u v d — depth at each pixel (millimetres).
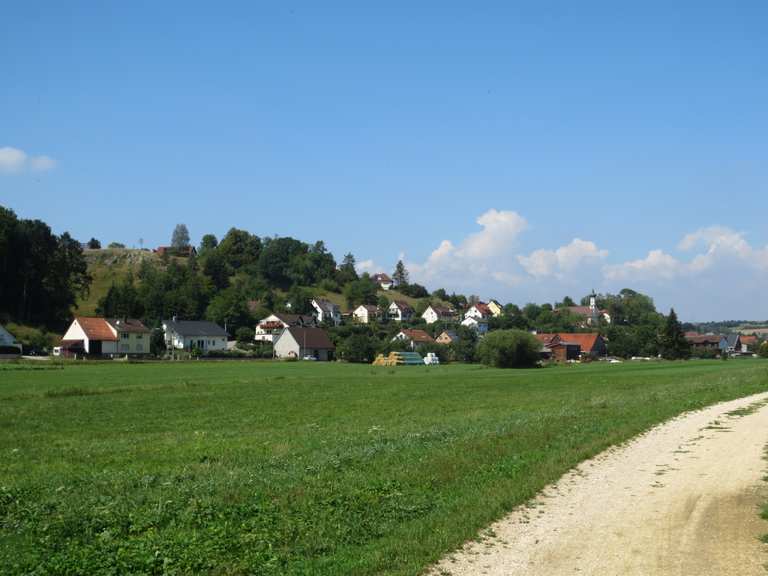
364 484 15055
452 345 140500
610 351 150625
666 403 32594
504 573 10242
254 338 175375
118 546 11172
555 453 19016
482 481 15641
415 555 10734
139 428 30953
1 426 31969
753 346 193625
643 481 16062
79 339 134750
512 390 52938
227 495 14148
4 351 117438
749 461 18359
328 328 176875
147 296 172625
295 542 11453
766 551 11062
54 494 15398
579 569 10398
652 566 10484
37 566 10367
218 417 35469
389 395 49156
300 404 42625
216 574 10086
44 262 151250
